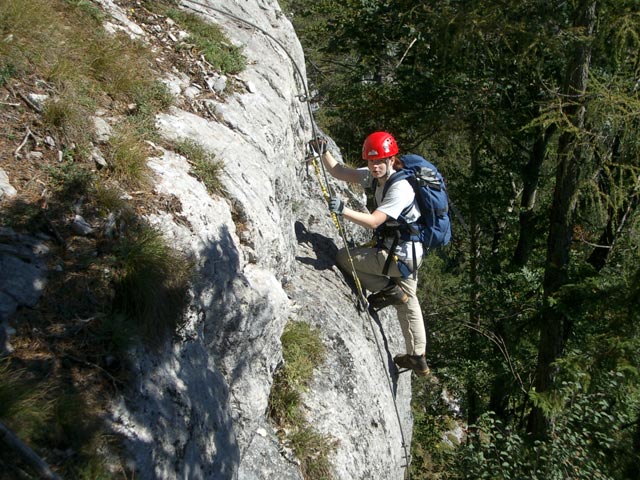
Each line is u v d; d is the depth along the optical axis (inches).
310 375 174.6
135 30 187.9
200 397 118.4
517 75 488.7
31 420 89.5
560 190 406.6
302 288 196.1
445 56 464.8
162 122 156.9
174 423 108.3
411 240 195.6
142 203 128.6
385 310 239.3
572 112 391.9
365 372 194.7
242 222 153.6
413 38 509.7
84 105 142.2
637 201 483.8
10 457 83.7
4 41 139.0
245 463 140.4
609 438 315.3
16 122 129.0
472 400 589.0
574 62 382.3
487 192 560.7
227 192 152.2
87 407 97.4
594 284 392.2
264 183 171.2
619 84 364.2
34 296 104.2
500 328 569.3
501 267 601.0
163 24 201.0
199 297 127.3
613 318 368.8
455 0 430.6
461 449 328.8
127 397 103.0
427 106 530.6
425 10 460.1
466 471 316.8
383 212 186.7
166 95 165.3
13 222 110.9
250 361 146.6
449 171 593.3
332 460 162.2
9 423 87.6
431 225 194.9
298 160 232.7
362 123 585.9
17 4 147.0
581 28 370.0
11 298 101.6
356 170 211.6
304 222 228.1
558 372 424.2
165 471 103.0
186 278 123.7
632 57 382.9
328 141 288.8
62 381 98.1
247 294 142.0
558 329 418.0
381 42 551.5
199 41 200.7
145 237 120.9
